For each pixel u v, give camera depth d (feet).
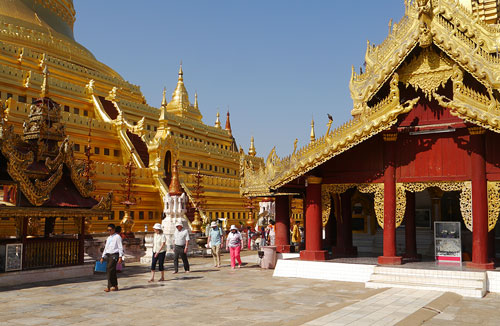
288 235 79.97
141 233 126.62
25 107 142.72
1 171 59.82
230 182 193.47
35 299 46.55
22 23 191.31
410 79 59.11
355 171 63.16
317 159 61.52
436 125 58.75
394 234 59.98
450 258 59.06
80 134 160.86
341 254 75.51
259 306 42.52
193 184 173.78
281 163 68.85
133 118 196.95
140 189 149.48
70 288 53.72
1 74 153.99
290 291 51.13
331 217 89.25
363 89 64.18
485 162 55.57
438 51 57.93
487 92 57.82
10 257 56.70
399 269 55.83
